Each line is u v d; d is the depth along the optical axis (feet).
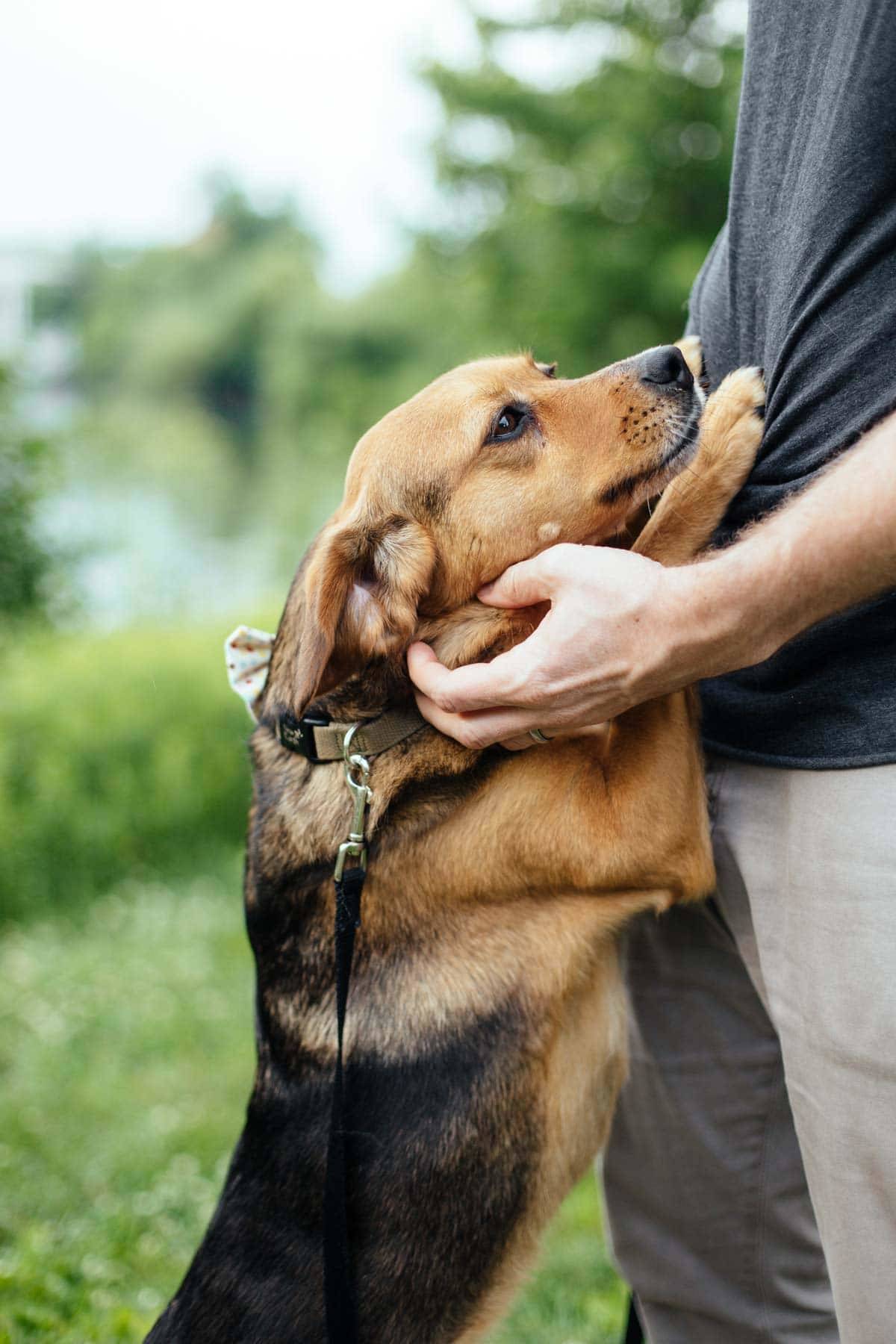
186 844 9.94
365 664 3.40
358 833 3.25
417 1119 3.34
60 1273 4.31
